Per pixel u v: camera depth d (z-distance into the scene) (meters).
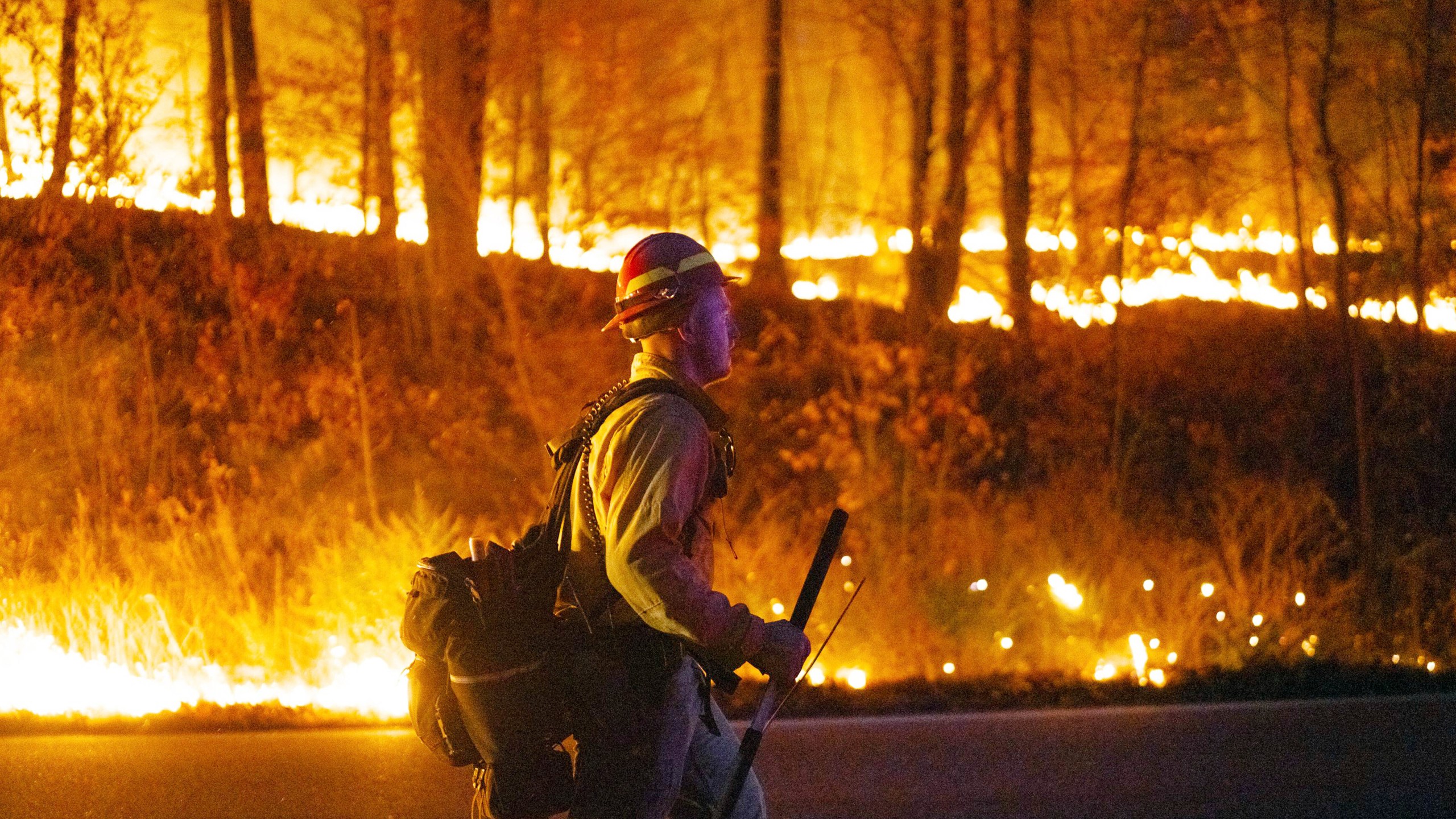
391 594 8.08
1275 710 7.18
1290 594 9.50
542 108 10.45
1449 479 10.51
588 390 10.53
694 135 10.73
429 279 11.00
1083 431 10.81
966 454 10.84
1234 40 10.53
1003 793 5.75
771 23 11.75
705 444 3.02
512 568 3.12
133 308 10.39
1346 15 10.50
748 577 9.04
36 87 9.66
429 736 3.19
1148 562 9.40
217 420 10.51
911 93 11.09
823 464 11.00
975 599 8.62
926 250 11.06
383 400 10.61
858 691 7.53
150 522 9.49
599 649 3.09
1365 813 5.62
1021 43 10.83
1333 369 11.44
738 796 3.12
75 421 9.83
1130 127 10.81
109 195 10.01
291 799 5.45
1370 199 10.79
